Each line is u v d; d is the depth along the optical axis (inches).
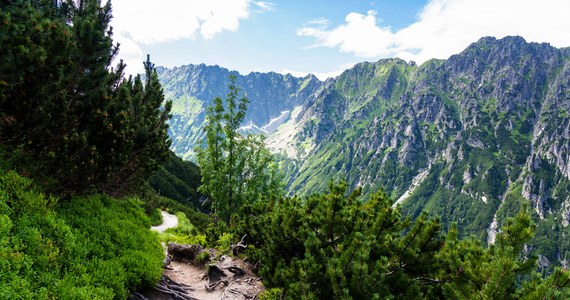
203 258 727.7
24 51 366.6
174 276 632.4
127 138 529.7
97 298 331.3
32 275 302.2
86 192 533.0
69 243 379.6
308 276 396.5
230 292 572.4
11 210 352.2
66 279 330.0
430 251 410.3
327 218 468.4
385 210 439.5
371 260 406.9
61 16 618.5
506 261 296.7
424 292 408.5
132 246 505.4
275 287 565.0
